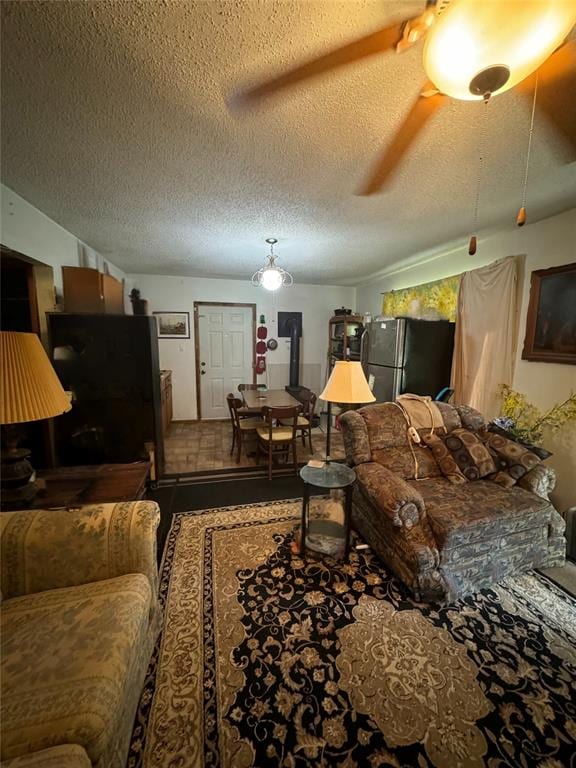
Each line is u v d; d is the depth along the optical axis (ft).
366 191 6.88
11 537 3.96
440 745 3.65
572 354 7.69
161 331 17.22
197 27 3.18
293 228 9.20
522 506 6.08
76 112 4.44
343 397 6.52
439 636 4.97
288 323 19.06
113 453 9.59
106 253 12.09
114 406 9.45
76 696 2.74
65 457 9.24
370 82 3.90
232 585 5.92
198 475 10.91
